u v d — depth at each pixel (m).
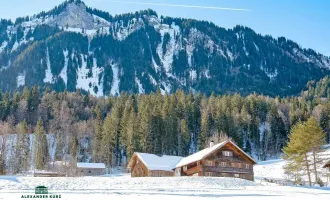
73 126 150.38
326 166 64.62
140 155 81.25
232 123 130.00
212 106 152.25
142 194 33.12
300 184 67.12
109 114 151.25
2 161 94.50
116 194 32.97
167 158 82.50
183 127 126.31
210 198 30.33
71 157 106.88
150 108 134.88
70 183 46.47
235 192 37.78
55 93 191.50
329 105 153.25
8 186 42.50
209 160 70.94
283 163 101.25
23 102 163.88
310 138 65.50
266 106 167.38
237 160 72.62
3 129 113.94
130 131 113.44
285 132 147.00
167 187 44.69
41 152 112.69
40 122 125.75
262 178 78.56
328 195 36.06
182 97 164.88
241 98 166.75
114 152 123.12
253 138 141.00
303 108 164.12
